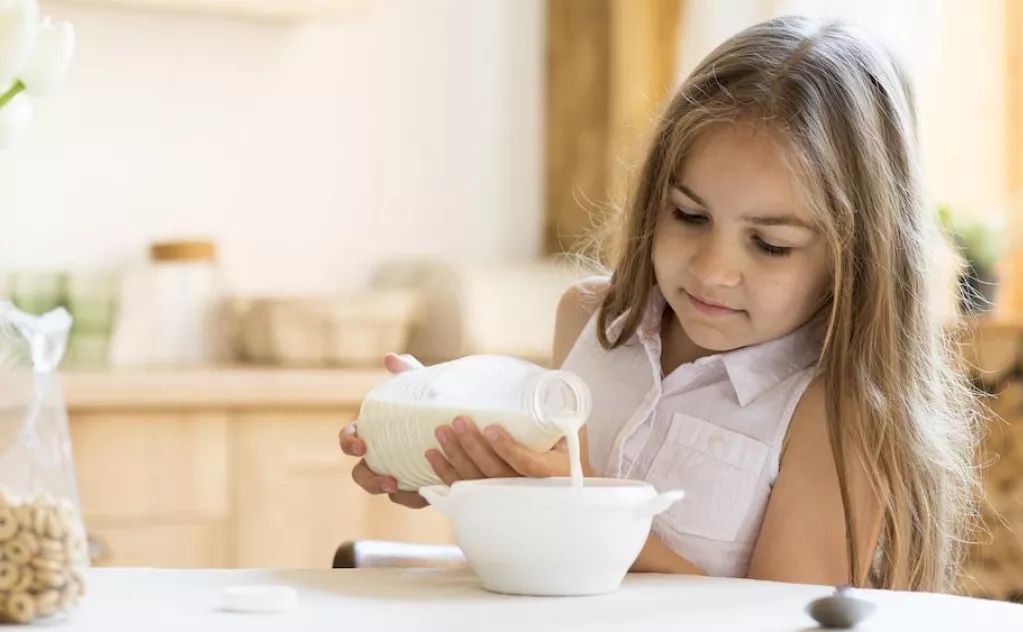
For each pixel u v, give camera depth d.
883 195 1.62
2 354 1.09
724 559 1.64
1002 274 3.44
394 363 1.53
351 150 3.46
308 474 2.79
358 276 3.47
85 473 2.62
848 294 1.58
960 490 1.86
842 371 1.59
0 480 1.06
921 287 1.71
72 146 3.20
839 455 1.57
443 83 3.55
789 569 1.57
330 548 2.80
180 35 3.28
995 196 3.36
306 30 3.41
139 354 3.19
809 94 1.55
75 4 3.18
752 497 1.63
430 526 2.89
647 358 1.78
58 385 1.12
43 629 0.99
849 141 1.59
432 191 3.54
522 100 3.62
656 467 1.69
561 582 1.14
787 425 1.64
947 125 3.29
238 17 3.34
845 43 1.66
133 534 2.65
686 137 1.54
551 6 3.60
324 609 1.06
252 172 3.37
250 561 2.74
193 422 2.69
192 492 2.70
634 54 3.43
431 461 1.32
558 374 1.24
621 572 1.18
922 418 1.67
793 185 1.50
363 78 3.47
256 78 3.37
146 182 3.26
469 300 3.18
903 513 1.61
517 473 1.29
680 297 1.60
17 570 0.99
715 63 1.64
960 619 1.05
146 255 3.26
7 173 3.15
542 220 3.63
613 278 1.81
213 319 3.21
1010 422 2.79
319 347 3.04
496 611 1.06
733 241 1.52
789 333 1.68
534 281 3.30
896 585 1.61
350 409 2.82
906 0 3.23
